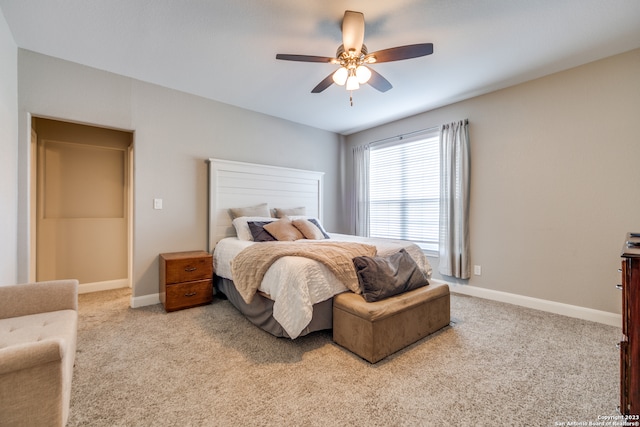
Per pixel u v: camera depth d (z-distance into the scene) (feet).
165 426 4.51
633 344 3.39
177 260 9.93
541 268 9.96
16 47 8.11
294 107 13.00
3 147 7.14
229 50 8.45
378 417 4.71
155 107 10.70
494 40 7.85
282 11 6.77
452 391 5.40
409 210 14.25
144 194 10.49
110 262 12.80
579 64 9.12
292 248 7.99
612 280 8.63
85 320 9.01
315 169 16.05
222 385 5.59
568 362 6.43
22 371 3.49
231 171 12.48
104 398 5.17
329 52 8.56
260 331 8.17
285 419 4.66
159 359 6.59
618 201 8.54
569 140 9.38
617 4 6.44
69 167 12.07
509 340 7.54
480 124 11.50
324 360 6.53
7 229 7.44
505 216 10.79
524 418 4.70
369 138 16.17
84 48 8.34
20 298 5.58
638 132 8.23
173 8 6.65
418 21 7.07
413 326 7.30
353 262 7.58
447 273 12.14
